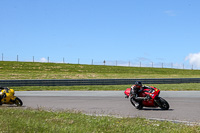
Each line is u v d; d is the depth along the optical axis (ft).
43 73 149.69
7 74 134.31
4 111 33.47
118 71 183.42
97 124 25.96
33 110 35.88
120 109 42.01
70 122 26.30
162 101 41.52
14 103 43.83
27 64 184.55
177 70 211.20
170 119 32.78
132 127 24.29
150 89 41.88
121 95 65.51
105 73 168.04
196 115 36.35
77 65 202.28
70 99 56.39
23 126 23.15
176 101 53.11
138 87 41.83
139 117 31.94
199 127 25.17
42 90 78.64
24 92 72.23
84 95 65.26
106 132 22.34
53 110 37.22
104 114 35.88
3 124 23.43
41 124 24.16
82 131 21.86
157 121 29.32
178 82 107.34
